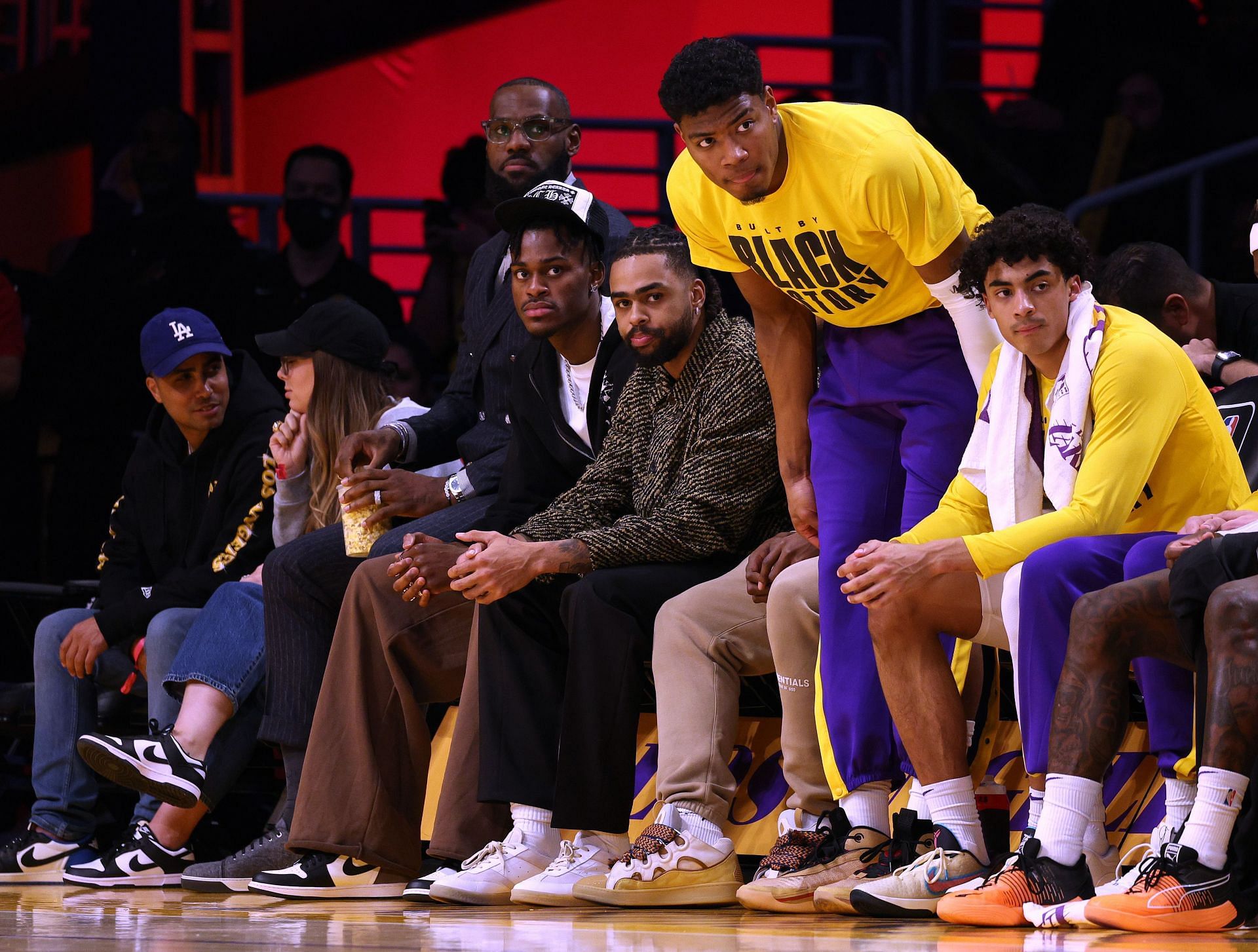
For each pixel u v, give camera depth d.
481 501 12.61
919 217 9.41
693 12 25.92
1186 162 20.80
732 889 9.92
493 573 10.45
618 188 26.17
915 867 8.82
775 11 25.61
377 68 26.67
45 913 10.25
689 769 10.02
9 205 25.44
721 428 10.76
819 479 10.25
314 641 12.33
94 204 24.34
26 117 25.41
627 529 10.66
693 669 10.16
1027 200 20.91
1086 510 8.59
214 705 12.80
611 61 26.25
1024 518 9.09
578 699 10.27
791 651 9.90
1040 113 21.58
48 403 20.77
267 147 26.52
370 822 11.39
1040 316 8.77
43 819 14.09
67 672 14.37
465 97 26.69
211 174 25.89
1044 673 8.50
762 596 10.20
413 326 22.67
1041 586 8.47
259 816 15.51
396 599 11.44
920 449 9.98
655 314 10.78
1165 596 8.08
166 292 20.62
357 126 26.77
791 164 9.63
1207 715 7.87
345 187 21.27
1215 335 12.21
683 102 9.34
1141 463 8.64
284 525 14.01
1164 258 12.14
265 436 14.38
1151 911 7.63
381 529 12.58
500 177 14.34
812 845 9.63
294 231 21.11
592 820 10.15
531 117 14.16
